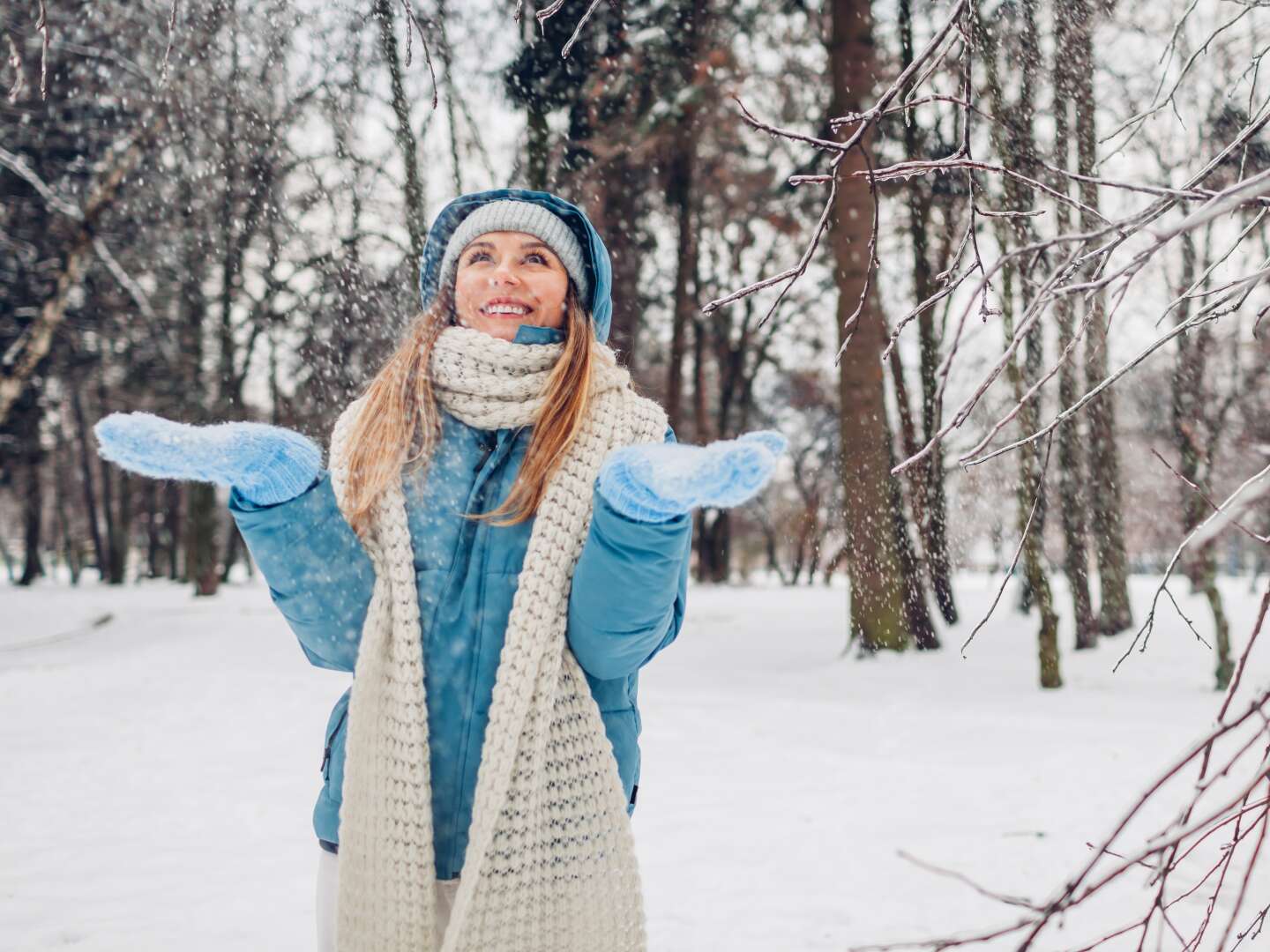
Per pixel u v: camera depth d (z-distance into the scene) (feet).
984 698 27.43
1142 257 3.64
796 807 15.61
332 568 5.10
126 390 64.08
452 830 5.02
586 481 5.17
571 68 31.42
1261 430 38.58
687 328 67.36
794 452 88.79
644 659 5.08
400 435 5.32
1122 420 55.47
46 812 15.37
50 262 45.68
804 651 38.47
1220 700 26.30
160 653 39.63
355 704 4.96
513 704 4.81
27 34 34.27
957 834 13.91
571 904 4.83
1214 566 28.53
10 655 41.34
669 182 47.11
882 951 3.99
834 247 32.40
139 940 9.94
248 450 4.69
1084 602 37.09
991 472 28.94
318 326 36.73
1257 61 6.91
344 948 4.91
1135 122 6.84
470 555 5.19
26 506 102.89
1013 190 14.97
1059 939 9.96
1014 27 19.24
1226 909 10.55
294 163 34.88
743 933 10.25
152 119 36.86
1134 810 3.65
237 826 14.56
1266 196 4.63
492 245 5.86
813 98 39.06
